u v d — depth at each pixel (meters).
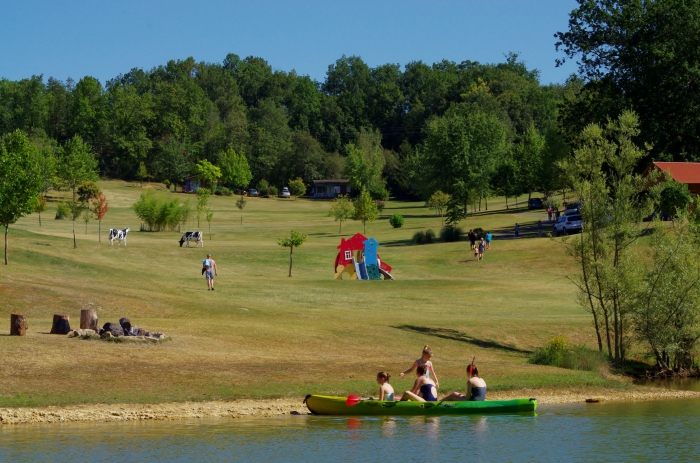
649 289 30.81
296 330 31.00
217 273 55.16
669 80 62.06
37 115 174.75
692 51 62.97
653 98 62.66
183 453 16.25
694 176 65.81
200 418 19.64
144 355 24.61
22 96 174.75
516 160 118.12
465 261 61.12
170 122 173.12
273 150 175.50
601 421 20.22
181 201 133.75
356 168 157.88
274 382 22.92
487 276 54.88
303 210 133.38
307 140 176.50
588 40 68.06
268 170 175.12
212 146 172.50
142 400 20.59
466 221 96.31
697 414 21.34
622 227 31.61
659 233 32.31
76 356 23.59
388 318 35.84
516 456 16.41
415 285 49.00
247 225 101.19
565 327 35.06
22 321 25.50
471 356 29.45
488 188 115.25
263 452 16.47
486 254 63.25
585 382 25.77
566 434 18.59
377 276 53.78
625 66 66.12
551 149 100.81
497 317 37.56
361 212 95.31
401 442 17.58
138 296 36.62
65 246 60.41
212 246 70.44
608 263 31.48
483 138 116.44
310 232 91.88
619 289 30.95
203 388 21.88
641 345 33.91
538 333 34.12
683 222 32.69
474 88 193.00
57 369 22.17
